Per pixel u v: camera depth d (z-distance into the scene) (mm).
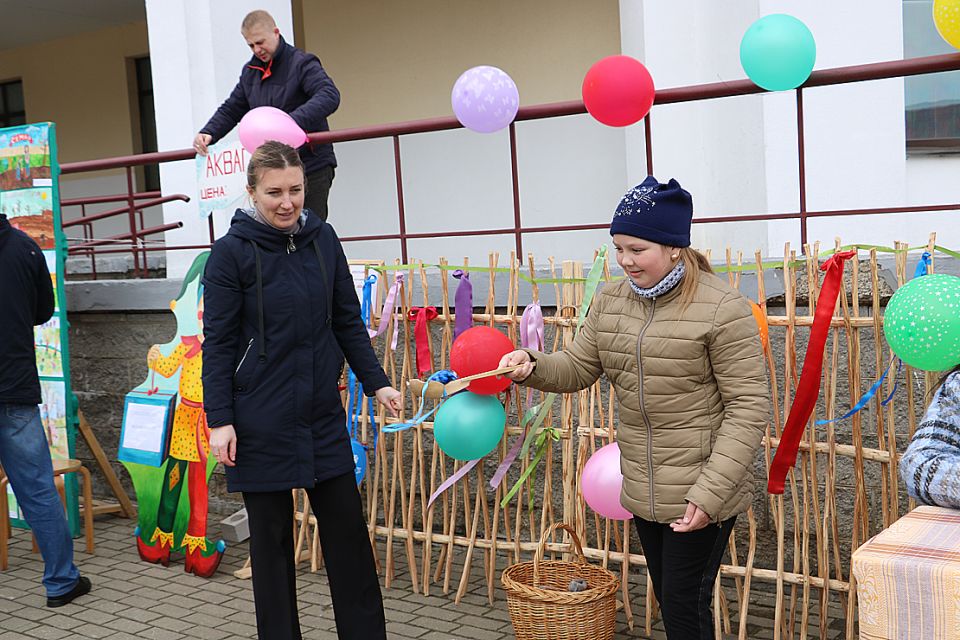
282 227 3238
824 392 3855
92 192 13602
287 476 3221
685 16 5902
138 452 5070
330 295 3355
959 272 3721
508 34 8000
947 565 2166
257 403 3209
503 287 4535
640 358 2727
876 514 3988
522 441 4098
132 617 4305
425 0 8367
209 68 6977
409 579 4652
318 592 4508
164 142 7184
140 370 6148
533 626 3428
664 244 2643
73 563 4930
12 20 12406
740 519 4238
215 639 4023
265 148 3182
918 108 5547
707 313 2648
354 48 8828
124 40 13078
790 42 3463
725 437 2604
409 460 5016
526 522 4676
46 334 5629
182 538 4887
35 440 4402
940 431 2494
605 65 3578
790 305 3641
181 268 7199
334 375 3355
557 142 7648
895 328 2770
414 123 4730
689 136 5988
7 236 4336
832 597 4117
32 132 5555
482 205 8047
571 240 7660
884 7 5223
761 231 5426
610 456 3600
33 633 4176
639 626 3990
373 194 8609
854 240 5363
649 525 2840
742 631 3715
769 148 5320
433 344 4797
